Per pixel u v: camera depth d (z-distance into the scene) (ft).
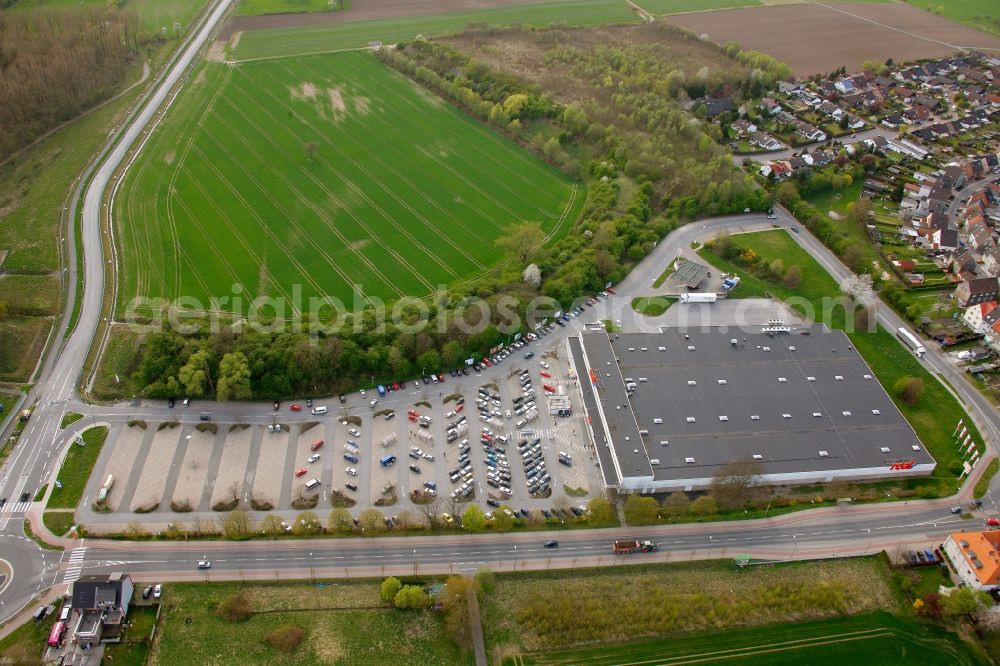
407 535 640.58
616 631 570.87
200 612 571.69
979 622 576.61
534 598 593.42
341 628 567.18
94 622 553.64
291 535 634.43
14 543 613.11
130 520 638.94
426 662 548.31
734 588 610.24
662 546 645.51
